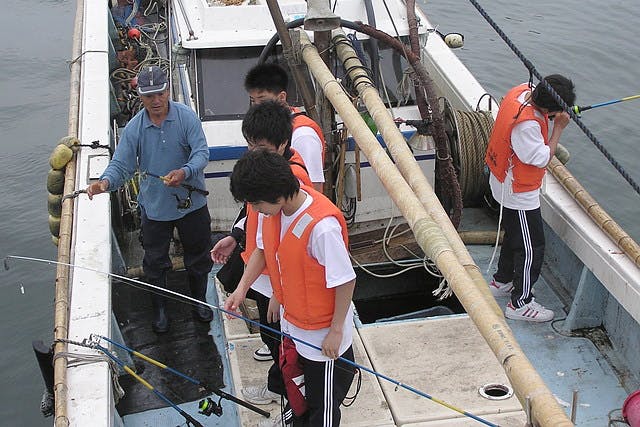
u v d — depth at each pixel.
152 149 4.50
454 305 5.60
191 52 5.51
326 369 3.38
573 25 13.11
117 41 8.73
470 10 13.78
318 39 4.98
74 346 3.84
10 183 9.73
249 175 2.96
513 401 4.16
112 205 5.61
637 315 4.32
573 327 4.96
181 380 4.53
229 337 4.70
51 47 13.88
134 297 5.27
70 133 5.78
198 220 4.73
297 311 3.27
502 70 11.46
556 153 5.70
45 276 7.86
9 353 6.80
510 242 4.98
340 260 3.08
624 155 9.59
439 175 5.45
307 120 3.95
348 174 5.26
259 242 3.48
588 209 5.01
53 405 4.07
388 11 5.35
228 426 4.19
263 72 4.06
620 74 11.43
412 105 5.76
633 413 3.97
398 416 4.05
